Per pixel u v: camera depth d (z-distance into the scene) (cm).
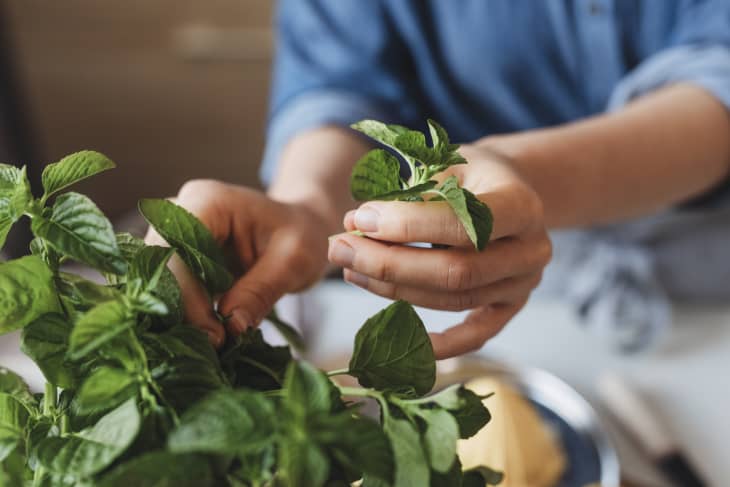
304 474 15
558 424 48
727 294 65
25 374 47
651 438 50
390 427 18
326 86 66
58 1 117
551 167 42
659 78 59
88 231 18
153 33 120
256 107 127
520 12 64
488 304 30
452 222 25
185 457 16
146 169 132
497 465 44
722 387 55
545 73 67
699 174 52
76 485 17
